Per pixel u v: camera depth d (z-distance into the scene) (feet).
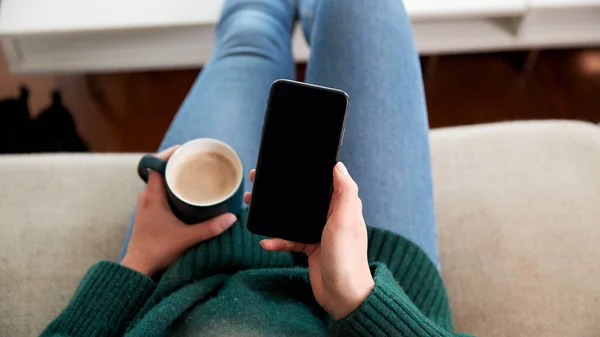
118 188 2.47
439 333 1.44
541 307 2.23
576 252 2.31
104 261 1.89
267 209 1.65
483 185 2.50
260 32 2.80
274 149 1.62
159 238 1.99
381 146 2.20
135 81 4.25
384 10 2.42
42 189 2.43
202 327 1.56
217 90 2.55
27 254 2.27
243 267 1.94
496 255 2.34
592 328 2.19
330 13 2.43
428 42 3.68
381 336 1.42
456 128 2.73
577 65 4.38
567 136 2.61
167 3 3.20
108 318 1.79
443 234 2.41
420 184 2.23
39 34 3.16
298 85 1.60
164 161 1.96
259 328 1.54
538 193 2.46
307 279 1.81
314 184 1.63
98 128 4.09
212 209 1.90
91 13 3.16
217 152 1.95
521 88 4.32
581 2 3.20
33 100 4.11
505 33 3.69
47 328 1.79
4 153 3.45
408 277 1.94
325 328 1.66
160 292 1.78
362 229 1.46
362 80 2.29
